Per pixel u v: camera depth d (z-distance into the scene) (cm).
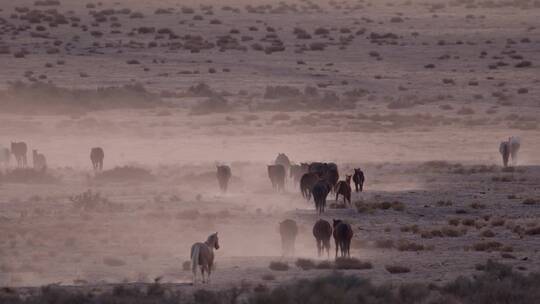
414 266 5272
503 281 4297
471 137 13638
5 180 9919
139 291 4262
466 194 8806
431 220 7331
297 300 3850
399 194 8850
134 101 16788
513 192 8894
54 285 4691
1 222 7225
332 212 7769
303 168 9275
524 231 6569
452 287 4219
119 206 8019
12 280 4969
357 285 4169
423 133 14038
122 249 6094
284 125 14812
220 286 4597
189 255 5894
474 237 6450
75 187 9562
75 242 6322
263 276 4888
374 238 6494
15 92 16675
